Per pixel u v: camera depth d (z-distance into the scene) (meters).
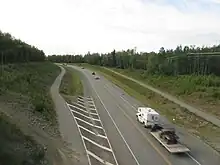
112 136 36.03
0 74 45.75
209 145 33.59
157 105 56.47
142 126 40.94
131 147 32.34
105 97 65.19
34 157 22.36
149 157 29.62
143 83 86.69
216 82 67.75
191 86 66.12
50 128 33.25
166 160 29.02
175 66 98.62
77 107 49.44
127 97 66.38
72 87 75.62
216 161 29.09
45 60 130.12
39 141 26.36
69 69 143.50
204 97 56.34
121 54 163.50
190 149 32.16
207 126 40.66
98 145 32.28
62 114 41.81
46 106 40.44
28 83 50.66
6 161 19.22
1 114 26.17
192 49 128.62
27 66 75.88
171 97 61.59
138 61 138.50
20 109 33.44
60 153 26.89
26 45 100.00
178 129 39.69
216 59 100.25
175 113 48.75
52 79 82.00
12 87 42.22
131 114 48.66
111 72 127.00
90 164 26.69
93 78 106.88
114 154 30.16
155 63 103.69
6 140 21.62
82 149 30.09
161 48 135.25
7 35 81.81
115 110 51.53
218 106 50.06
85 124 39.69
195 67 98.56
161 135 34.03
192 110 48.94
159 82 82.44
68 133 34.06
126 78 101.81
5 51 70.38
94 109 51.34
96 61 190.00
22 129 26.58
